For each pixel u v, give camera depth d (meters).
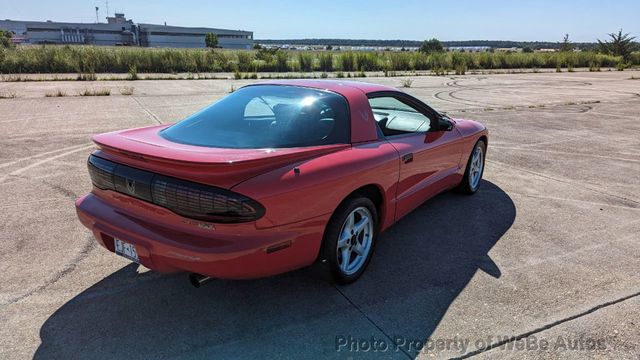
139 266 3.44
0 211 4.40
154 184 2.57
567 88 19.81
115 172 2.79
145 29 127.88
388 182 3.42
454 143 4.53
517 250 3.86
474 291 3.18
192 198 2.44
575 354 2.54
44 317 2.78
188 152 2.61
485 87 19.67
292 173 2.64
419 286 3.24
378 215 3.53
